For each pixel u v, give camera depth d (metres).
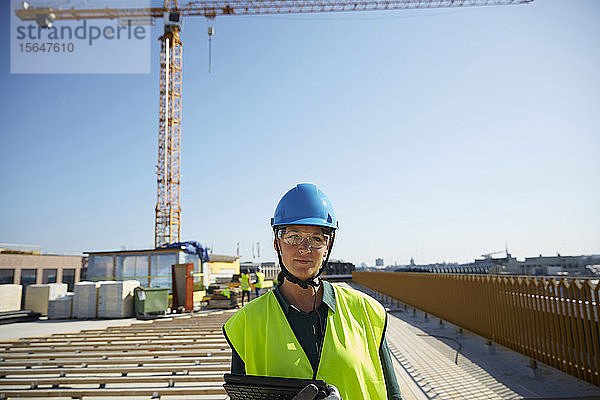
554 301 6.93
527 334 7.74
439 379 6.38
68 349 8.52
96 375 6.61
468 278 10.71
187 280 17.39
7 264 30.62
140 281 18.98
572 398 5.32
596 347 5.85
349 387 1.67
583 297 6.16
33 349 8.62
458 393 5.71
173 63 50.16
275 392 1.52
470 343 9.10
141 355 7.73
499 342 8.91
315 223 1.79
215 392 5.51
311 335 1.76
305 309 1.86
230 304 18.02
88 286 16.06
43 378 6.42
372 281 27.95
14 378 6.54
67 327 13.48
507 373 6.62
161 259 19.12
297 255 1.80
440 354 8.08
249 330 1.82
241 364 1.79
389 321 13.00
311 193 1.92
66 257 36.78
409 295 17.38
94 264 19.58
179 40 51.28
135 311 16.11
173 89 49.28
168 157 46.59
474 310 10.30
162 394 5.62
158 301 15.80
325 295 1.86
